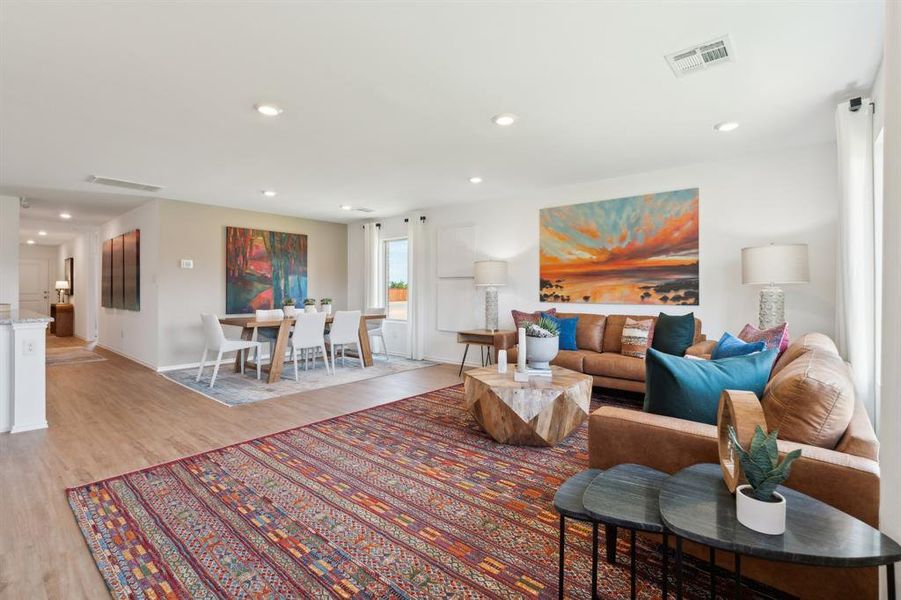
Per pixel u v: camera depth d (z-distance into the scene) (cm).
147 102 272
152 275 574
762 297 344
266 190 518
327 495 225
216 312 617
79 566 167
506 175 453
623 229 460
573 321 460
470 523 200
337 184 489
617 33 202
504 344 468
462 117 300
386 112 290
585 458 277
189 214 591
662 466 162
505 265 529
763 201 382
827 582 131
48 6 178
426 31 200
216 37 203
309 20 191
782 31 201
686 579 160
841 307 293
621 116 300
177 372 550
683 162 408
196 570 165
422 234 650
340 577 162
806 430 143
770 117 303
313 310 586
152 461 267
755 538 105
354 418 358
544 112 292
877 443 133
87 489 229
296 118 299
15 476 245
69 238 945
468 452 285
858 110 262
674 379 171
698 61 228
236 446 293
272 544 182
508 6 183
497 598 151
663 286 435
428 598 151
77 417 358
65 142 344
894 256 110
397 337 708
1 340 321
